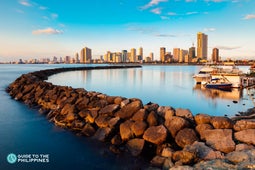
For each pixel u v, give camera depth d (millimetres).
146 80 58688
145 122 10344
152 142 9398
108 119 11664
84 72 93500
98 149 9945
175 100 28922
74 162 8922
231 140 8352
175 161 7797
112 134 10930
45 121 14250
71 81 51750
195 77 51250
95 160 9031
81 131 11812
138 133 10023
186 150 8047
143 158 9000
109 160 8977
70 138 11242
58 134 11812
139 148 9328
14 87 29016
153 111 10836
